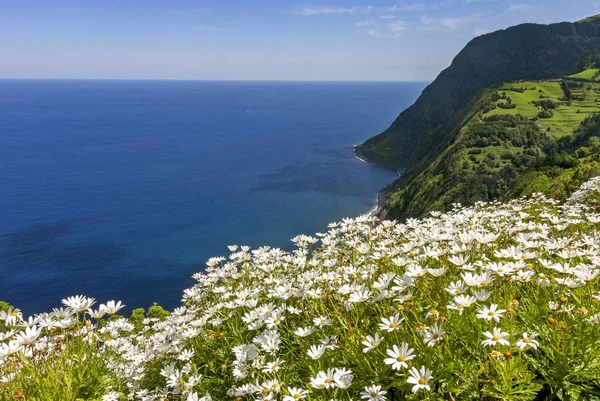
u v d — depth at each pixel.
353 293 5.00
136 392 5.66
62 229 99.94
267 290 7.07
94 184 143.12
